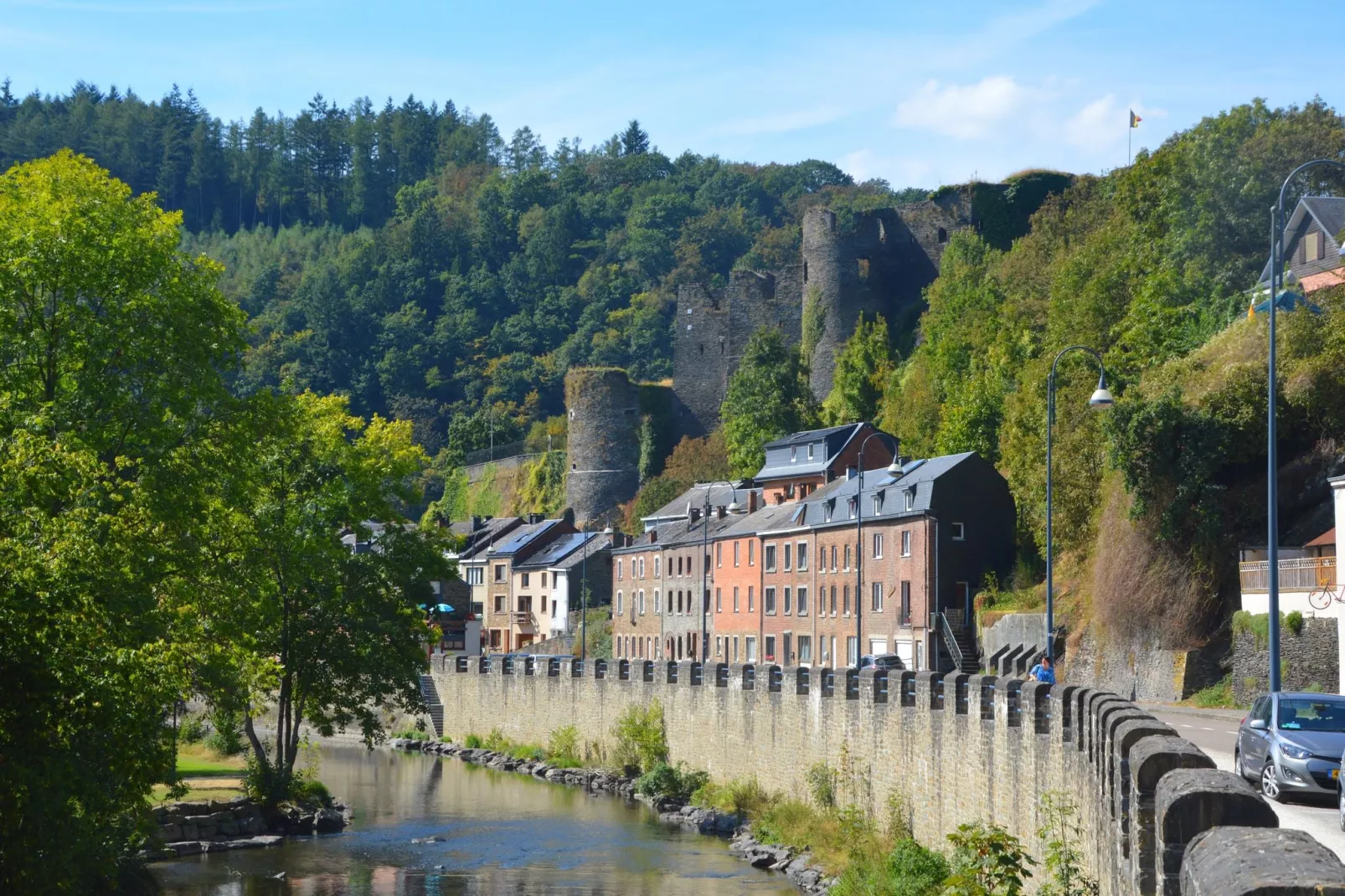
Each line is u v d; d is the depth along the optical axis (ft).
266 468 171.01
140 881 111.86
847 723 151.94
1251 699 164.14
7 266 116.26
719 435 487.61
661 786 194.18
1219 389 189.57
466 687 281.13
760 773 176.96
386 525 189.57
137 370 123.13
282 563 166.61
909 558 270.46
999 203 469.16
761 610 320.29
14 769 66.54
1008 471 287.89
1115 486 206.28
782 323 525.75
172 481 120.78
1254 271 262.47
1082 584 222.69
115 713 73.41
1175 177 280.72
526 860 149.18
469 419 635.66
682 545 356.18
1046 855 86.12
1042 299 359.25
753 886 134.62
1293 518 183.32
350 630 176.96
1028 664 217.56
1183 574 186.39
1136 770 42.93
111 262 120.47
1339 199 252.01
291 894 130.21
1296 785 78.89
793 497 362.53
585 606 367.25
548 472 540.93
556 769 224.94
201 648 122.21
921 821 129.80
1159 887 32.22
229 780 180.14
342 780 223.51
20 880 68.08
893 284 496.23
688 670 201.46
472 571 470.39
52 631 70.90
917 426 373.61
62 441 105.70
